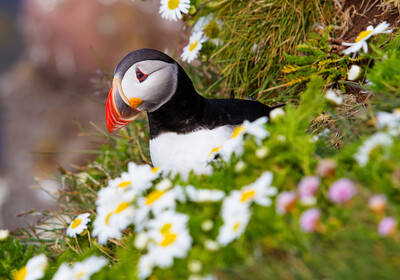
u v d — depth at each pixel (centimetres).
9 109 2012
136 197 408
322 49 588
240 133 396
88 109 1842
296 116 403
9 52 3853
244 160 407
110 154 704
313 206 323
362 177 340
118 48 1898
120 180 424
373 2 595
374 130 411
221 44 699
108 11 1870
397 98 419
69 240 568
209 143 475
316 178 326
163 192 377
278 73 654
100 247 492
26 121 1931
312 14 637
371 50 559
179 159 480
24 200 1798
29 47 2089
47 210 641
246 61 675
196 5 696
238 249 335
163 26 1873
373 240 296
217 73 712
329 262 300
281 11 653
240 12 679
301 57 585
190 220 359
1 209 1864
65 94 1916
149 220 403
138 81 479
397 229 293
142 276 340
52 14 1914
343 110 521
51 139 1841
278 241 326
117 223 394
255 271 319
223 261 337
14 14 3953
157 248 336
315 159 383
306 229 302
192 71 731
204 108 489
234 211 327
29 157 1852
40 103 1927
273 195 351
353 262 295
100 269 404
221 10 698
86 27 1895
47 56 1955
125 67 485
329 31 589
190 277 326
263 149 371
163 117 486
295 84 612
